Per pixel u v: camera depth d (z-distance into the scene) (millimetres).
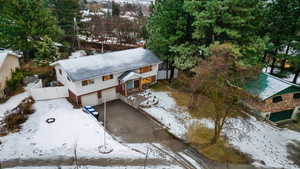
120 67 27203
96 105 26328
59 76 28109
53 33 34938
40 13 32000
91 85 25062
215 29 24328
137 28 51125
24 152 16562
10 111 21562
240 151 18703
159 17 29172
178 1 28062
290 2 27812
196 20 26672
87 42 48594
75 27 45156
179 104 25891
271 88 23703
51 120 21078
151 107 25156
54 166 15320
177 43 29906
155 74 31203
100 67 26359
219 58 17453
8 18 29984
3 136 18375
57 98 25953
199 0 25859
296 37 28391
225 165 16859
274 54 32719
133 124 22141
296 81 33031
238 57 23641
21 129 19438
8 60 26703
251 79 22094
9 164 15297
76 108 23922
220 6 23406
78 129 19922
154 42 30625
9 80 25984
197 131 21031
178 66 27922
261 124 23156
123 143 18859
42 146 17328
